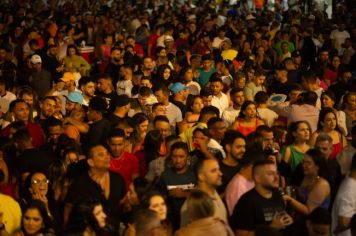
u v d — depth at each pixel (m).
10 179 13.77
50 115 16.83
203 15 39.81
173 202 12.29
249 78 21.42
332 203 12.57
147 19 38.31
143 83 20.28
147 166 14.04
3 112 19.05
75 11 42.56
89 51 30.44
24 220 11.39
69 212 11.63
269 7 46.47
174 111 18.30
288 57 26.92
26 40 29.61
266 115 17.53
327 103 18.42
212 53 27.06
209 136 14.25
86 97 19.08
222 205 11.47
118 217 12.32
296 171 13.07
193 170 12.60
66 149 13.63
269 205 11.10
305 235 11.44
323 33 34.59
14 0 43.62
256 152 12.22
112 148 13.55
